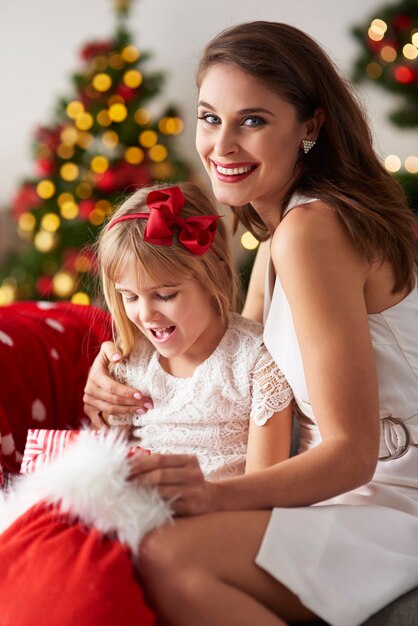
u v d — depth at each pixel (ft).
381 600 3.59
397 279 4.15
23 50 14.73
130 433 4.97
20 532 3.51
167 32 14.43
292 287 3.91
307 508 3.66
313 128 4.37
